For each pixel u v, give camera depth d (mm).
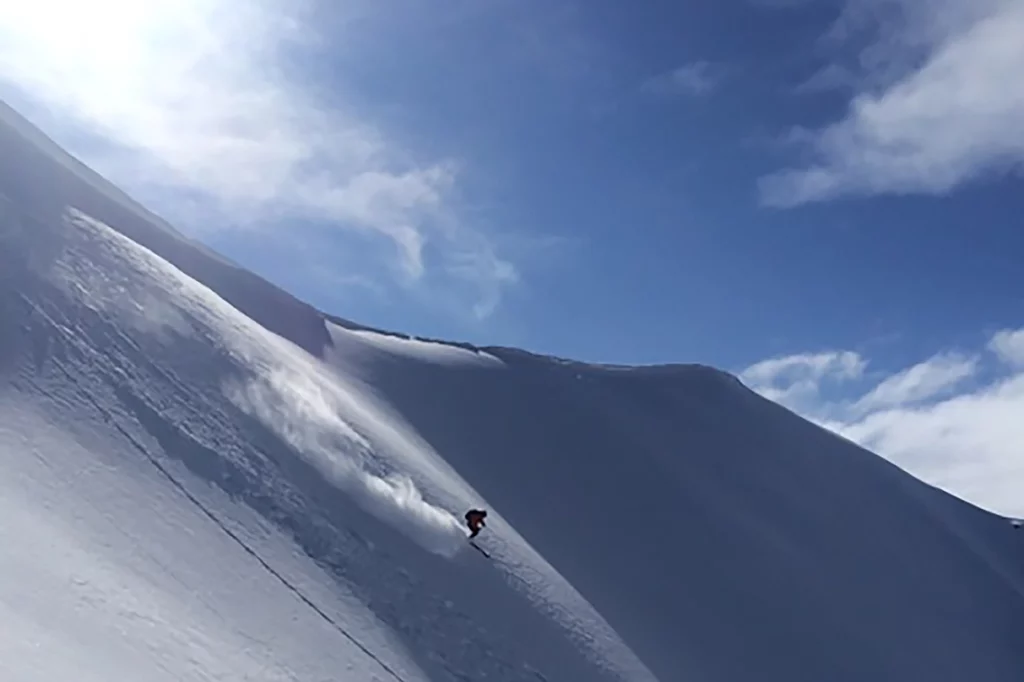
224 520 19641
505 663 22797
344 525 23125
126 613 14070
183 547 17594
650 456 48312
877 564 52094
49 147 35719
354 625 19484
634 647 29031
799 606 40031
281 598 18406
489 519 30922
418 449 34188
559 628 26656
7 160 28422
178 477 20031
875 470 66562
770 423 63594
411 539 25203
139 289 26625
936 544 59469
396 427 35156
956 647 47062
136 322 24906
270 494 21938
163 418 21734
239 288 38656
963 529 66312
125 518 17250
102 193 34438
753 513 49062
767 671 33531
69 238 26438
